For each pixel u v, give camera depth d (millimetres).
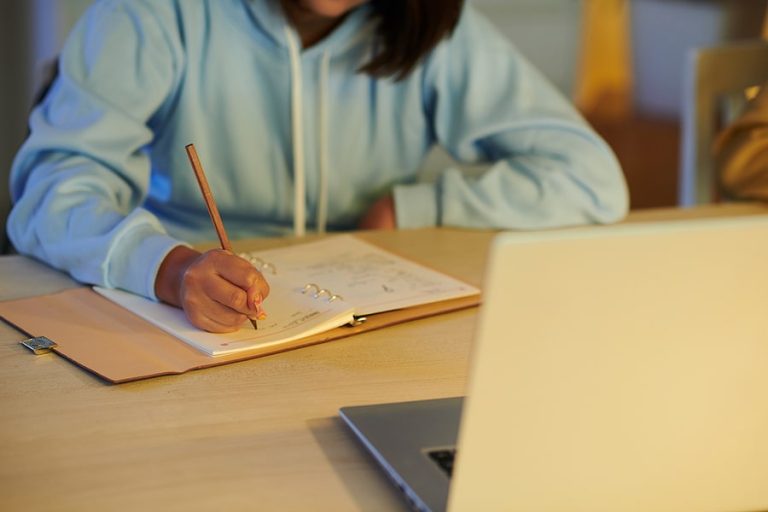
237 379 913
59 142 1286
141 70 1384
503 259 562
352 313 1041
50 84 1440
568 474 642
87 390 879
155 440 792
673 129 5340
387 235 1418
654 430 646
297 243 1344
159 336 999
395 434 779
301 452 783
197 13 1446
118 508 693
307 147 1555
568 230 574
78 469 744
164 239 1107
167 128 1497
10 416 824
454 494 626
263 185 1555
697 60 1852
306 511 702
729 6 5129
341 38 1514
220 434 807
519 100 1570
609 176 1528
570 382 608
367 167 1619
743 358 637
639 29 5465
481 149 1622
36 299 1099
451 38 1563
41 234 1209
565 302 583
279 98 1512
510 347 587
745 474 684
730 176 1699
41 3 3020
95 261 1122
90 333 1002
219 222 1051
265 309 1063
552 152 1535
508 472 629
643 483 662
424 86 1596
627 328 603
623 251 579
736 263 602
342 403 872
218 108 1493
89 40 1392
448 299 1133
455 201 1474
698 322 613
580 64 5438
